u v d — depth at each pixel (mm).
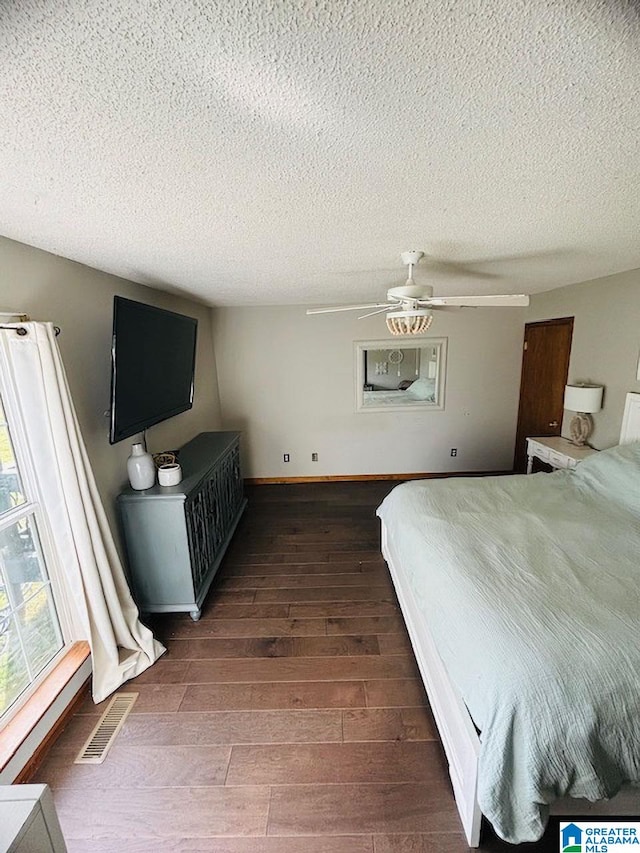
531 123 944
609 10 609
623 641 1350
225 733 1816
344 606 2693
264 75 747
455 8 607
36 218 1509
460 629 1508
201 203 1423
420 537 2170
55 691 1838
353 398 4934
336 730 1814
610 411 3324
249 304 4535
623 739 1188
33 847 890
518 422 4910
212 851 1399
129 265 2332
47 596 1968
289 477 5160
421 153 1090
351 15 618
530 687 1230
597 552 1927
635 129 979
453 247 2123
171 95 797
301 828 1454
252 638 2416
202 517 2783
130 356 2215
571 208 1562
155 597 2555
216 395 4812
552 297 4121
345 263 2477
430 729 1810
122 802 1553
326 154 1083
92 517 1989
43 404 1796
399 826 1452
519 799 1201
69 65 691
